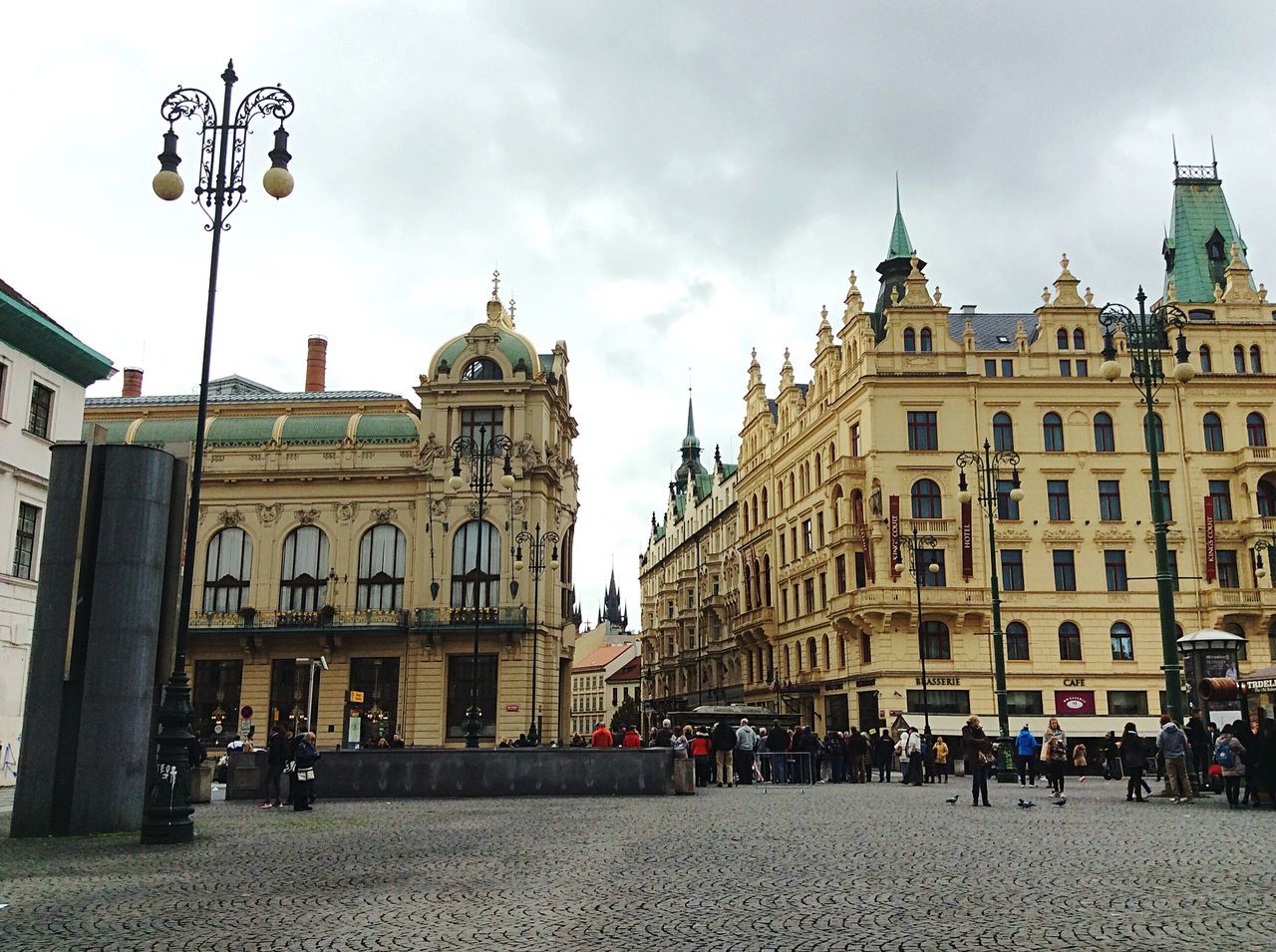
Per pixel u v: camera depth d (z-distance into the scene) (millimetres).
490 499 61406
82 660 20125
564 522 67938
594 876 13617
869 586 60469
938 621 60812
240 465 63969
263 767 30094
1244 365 65062
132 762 20031
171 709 18203
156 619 20891
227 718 61312
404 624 60312
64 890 12680
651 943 9508
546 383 62875
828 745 42750
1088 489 62875
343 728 60125
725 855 15734
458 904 11547
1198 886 12383
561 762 31141
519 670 59469
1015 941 9461
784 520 78000
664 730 38219
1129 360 64125
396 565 62344
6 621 37188
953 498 62094
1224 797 27531
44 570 20250
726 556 96688
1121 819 21438
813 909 11109
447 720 59812
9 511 37719
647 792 31094
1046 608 61125
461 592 60906
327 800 29453
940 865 14430
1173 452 63594
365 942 9602
